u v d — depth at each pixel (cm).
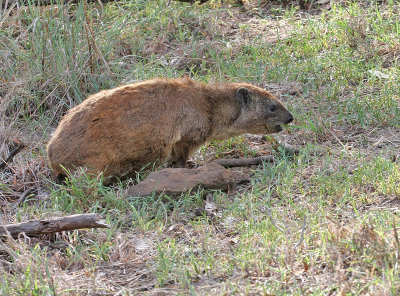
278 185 688
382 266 492
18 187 744
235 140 844
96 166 701
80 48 950
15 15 1038
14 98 905
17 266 547
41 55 938
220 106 774
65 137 705
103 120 703
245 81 973
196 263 547
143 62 1046
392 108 852
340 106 884
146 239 595
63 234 606
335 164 735
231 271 533
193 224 626
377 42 1029
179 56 1065
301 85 964
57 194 700
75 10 1048
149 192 666
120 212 653
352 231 542
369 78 927
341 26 1069
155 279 538
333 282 490
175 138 741
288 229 573
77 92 917
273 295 481
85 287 529
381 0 1162
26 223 580
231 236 605
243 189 712
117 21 1045
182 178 682
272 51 1070
